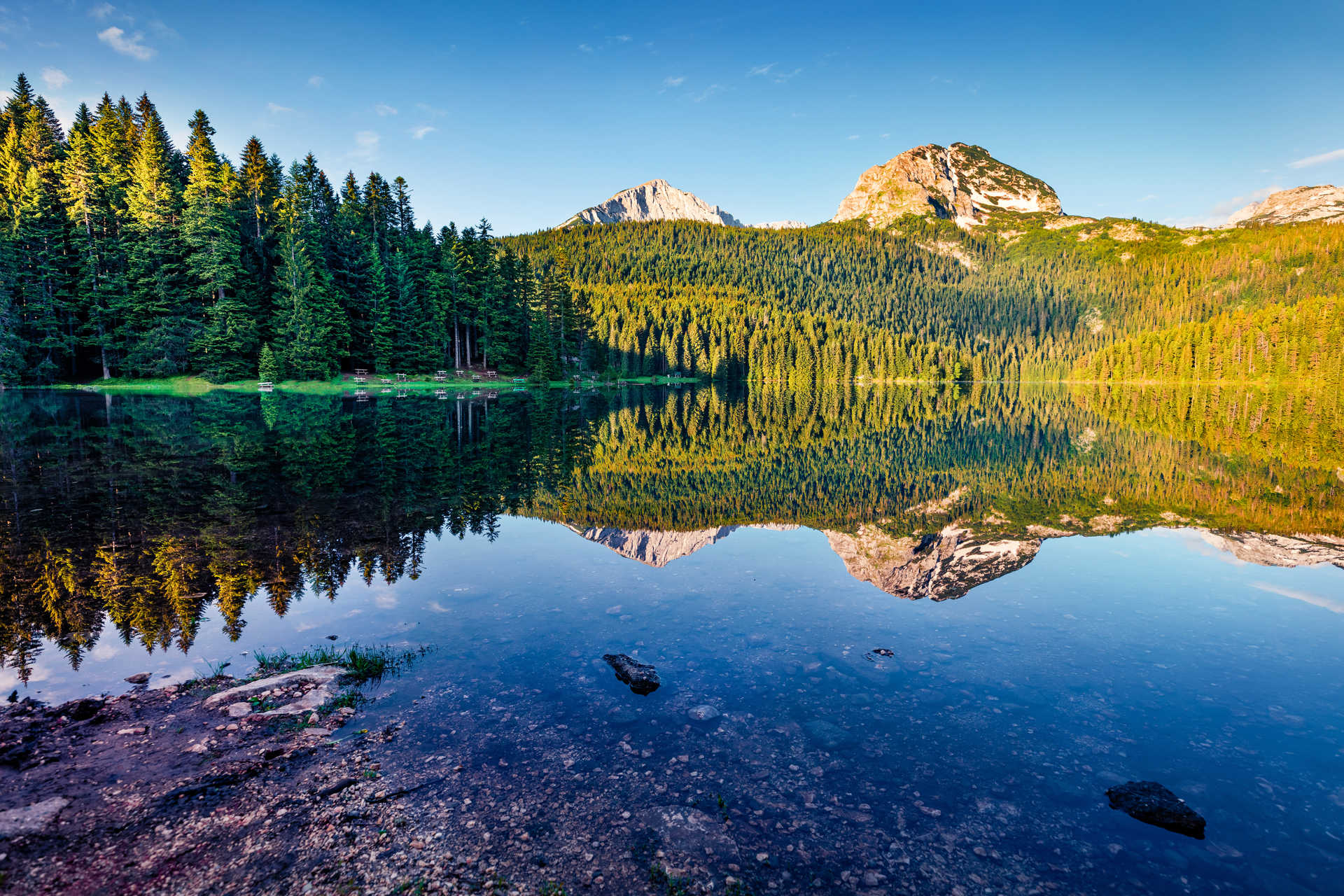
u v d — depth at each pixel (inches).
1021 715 221.8
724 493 668.7
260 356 2159.2
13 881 138.2
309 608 310.0
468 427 1267.2
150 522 459.5
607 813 167.8
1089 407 2369.6
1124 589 361.4
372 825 162.4
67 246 2058.3
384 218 2760.8
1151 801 172.1
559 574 375.2
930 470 843.4
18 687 229.1
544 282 3208.7
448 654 262.5
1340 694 236.1
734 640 283.9
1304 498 631.2
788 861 152.3
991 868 151.3
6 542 405.7
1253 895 143.3
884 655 268.2
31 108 2529.5
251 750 194.1
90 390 1911.9
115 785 175.0
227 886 141.3
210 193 2177.7
